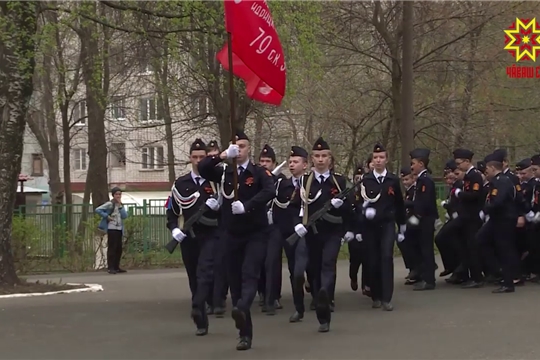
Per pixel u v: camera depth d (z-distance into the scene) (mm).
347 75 25891
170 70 23516
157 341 8914
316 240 10078
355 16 23312
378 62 24859
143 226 20562
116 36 21109
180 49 19719
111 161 51906
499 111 25797
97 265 19953
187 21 15641
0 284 13797
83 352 8383
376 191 11062
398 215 11367
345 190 9961
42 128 33625
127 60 24531
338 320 10164
